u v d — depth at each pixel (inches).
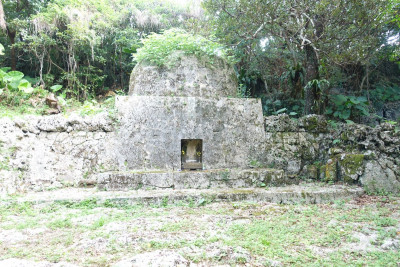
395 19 326.6
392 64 550.0
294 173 267.3
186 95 253.4
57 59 527.5
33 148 228.5
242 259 113.0
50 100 414.0
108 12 519.8
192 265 108.7
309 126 281.4
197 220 159.5
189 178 224.4
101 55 532.1
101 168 237.0
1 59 527.5
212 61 269.9
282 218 165.8
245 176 231.6
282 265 111.1
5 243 128.7
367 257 120.0
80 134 241.6
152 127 243.6
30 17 487.8
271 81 468.8
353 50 304.3
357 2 286.4
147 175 220.1
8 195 200.8
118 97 247.0
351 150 256.1
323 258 117.4
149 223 153.3
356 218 165.8
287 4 295.9
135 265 103.8
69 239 132.0
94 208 184.2
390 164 234.2
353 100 422.9
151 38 278.7
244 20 299.6
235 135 255.6
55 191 216.1
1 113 333.4
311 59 345.1
